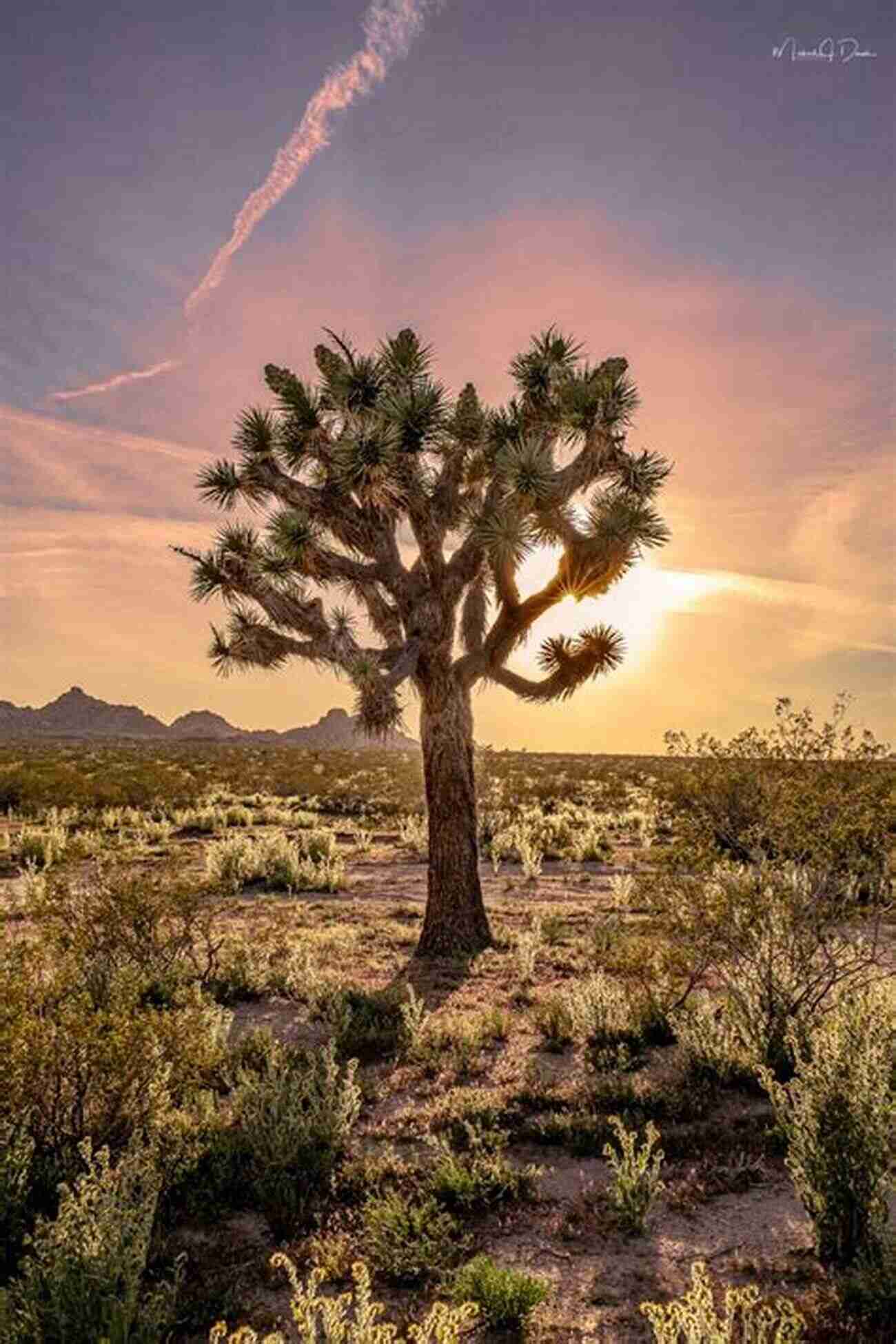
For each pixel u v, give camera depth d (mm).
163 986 7684
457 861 11102
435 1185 4914
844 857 7387
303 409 11023
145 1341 3500
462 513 12172
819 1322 3787
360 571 11352
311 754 68938
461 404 11789
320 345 11742
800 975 7012
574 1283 4184
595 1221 4719
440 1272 4207
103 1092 4859
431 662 11258
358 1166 5199
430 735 11344
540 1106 6270
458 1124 5914
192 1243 4500
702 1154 5508
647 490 11703
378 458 10242
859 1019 5281
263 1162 5031
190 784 36031
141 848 18047
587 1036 7629
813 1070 4680
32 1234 4199
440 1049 7395
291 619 10625
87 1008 5211
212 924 10484
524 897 14789
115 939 7953
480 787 32656
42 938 6844
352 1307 3977
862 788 7219
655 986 8156
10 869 16062
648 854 7930
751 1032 6949
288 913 12781
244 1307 3961
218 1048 6438
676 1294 4074
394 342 11680
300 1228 4629
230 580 10945
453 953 10703
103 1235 3689
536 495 10602
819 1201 4320
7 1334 3432
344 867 17562
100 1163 4660
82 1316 3475
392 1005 8312
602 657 12008
